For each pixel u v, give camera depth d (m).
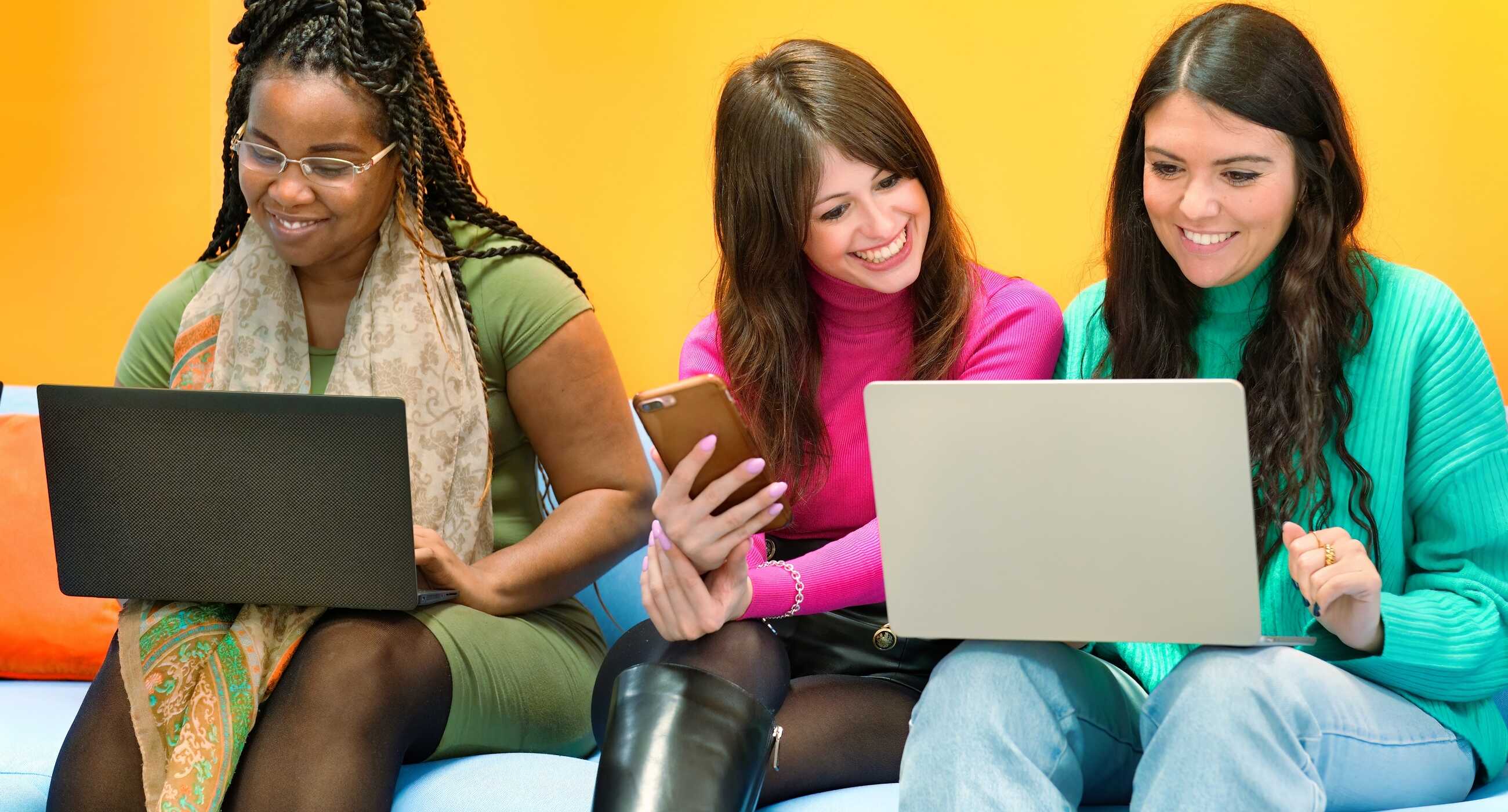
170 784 1.43
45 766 1.62
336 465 1.47
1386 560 1.50
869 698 1.52
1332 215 1.50
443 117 1.91
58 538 1.55
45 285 2.68
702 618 1.45
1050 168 2.23
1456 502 1.47
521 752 1.70
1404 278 1.54
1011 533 1.26
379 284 1.81
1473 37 2.00
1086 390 1.19
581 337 1.84
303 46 1.75
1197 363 1.62
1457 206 2.03
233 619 1.58
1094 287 1.75
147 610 1.56
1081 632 1.28
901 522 1.29
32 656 2.00
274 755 1.45
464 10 2.51
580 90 2.47
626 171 2.45
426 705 1.56
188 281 1.91
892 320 1.70
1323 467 1.49
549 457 1.87
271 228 1.76
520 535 1.89
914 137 1.61
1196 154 1.48
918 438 1.25
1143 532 1.22
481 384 1.81
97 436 1.50
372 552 1.50
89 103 2.66
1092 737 1.37
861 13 2.32
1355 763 1.32
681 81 2.42
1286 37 1.48
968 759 1.24
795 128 1.57
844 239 1.59
